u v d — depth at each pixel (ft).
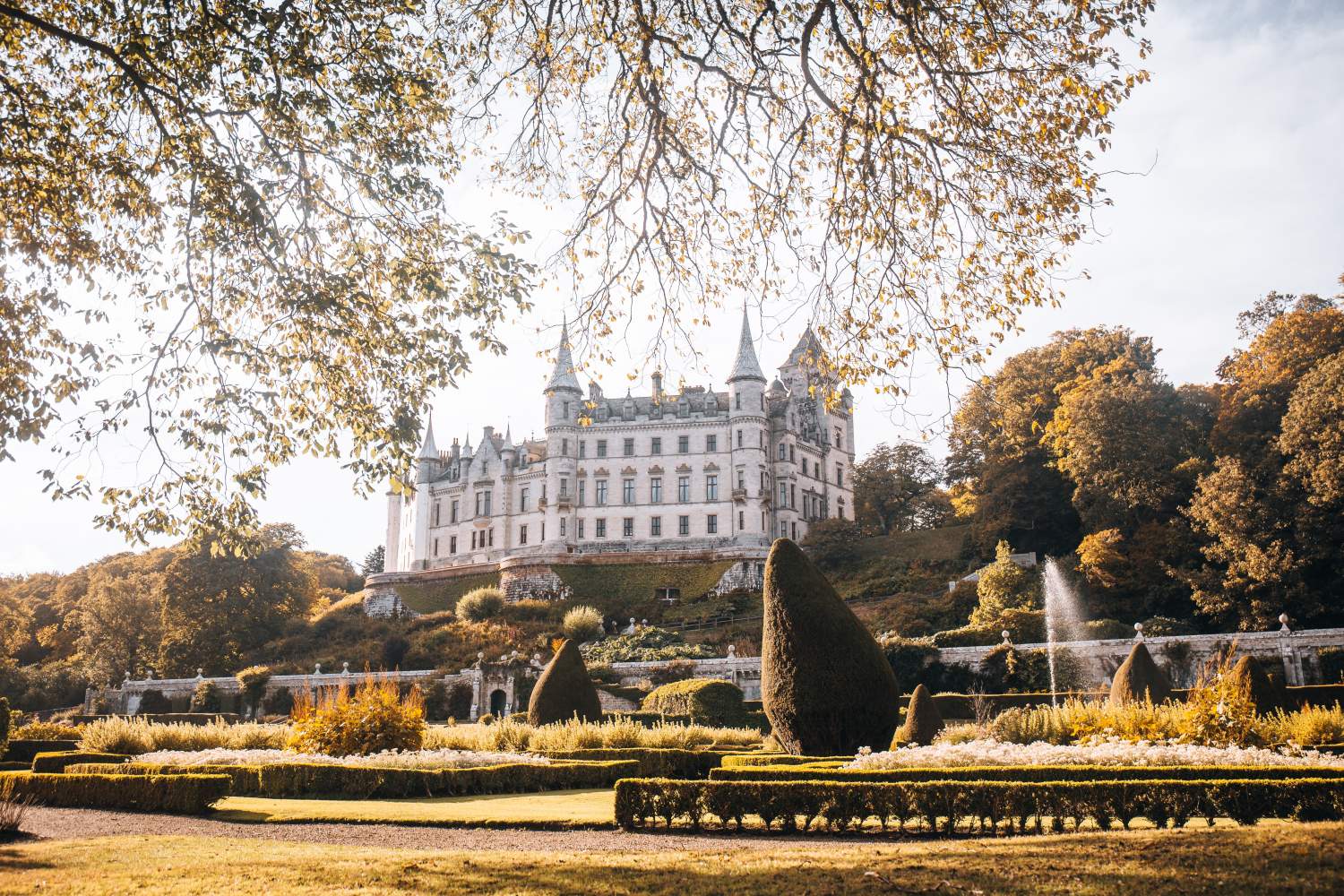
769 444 293.64
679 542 283.79
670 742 84.48
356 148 48.75
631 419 296.71
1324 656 130.11
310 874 31.63
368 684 77.51
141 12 44.29
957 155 48.26
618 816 46.57
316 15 45.34
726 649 197.36
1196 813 41.14
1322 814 39.27
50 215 48.39
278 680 199.11
